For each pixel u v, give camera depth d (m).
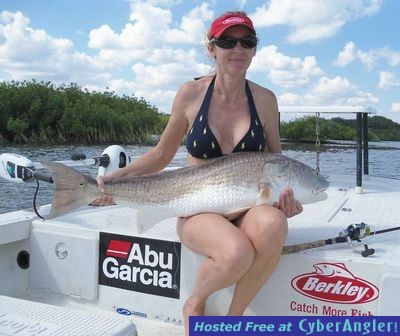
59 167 2.54
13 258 3.02
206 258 2.45
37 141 44.09
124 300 2.77
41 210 3.30
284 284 2.39
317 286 2.32
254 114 2.65
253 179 2.42
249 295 2.23
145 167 2.86
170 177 2.54
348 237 2.45
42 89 46.03
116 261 2.77
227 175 2.43
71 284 2.91
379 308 2.18
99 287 2.84
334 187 4.46
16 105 43.66
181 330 2.59
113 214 3.24
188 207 2.49
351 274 2.24
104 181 2.59
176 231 2.69
